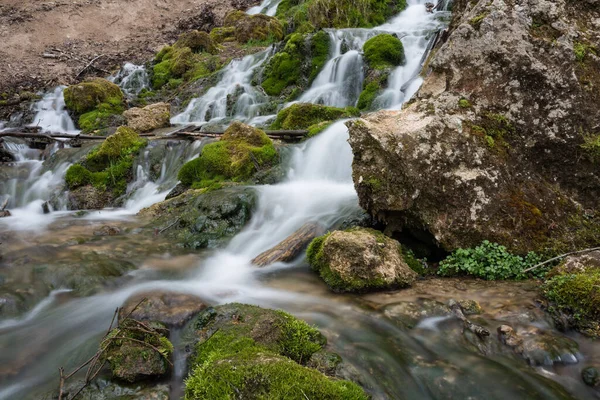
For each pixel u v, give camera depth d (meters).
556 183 4.52
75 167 8.40
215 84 14.26
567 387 2.81
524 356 3.04
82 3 20.69
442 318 3.49
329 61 12.11
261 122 10.64
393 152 4.36
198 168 7.76
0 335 3.63
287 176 7.34
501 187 4.36
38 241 5.77
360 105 10.15
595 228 4.31
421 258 4.73
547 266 4.11
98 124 11.67
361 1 15.14
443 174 4.32
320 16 15.20
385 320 3.56
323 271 4.40
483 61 4.61
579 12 4.63
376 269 4.09
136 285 4.49
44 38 18.34
